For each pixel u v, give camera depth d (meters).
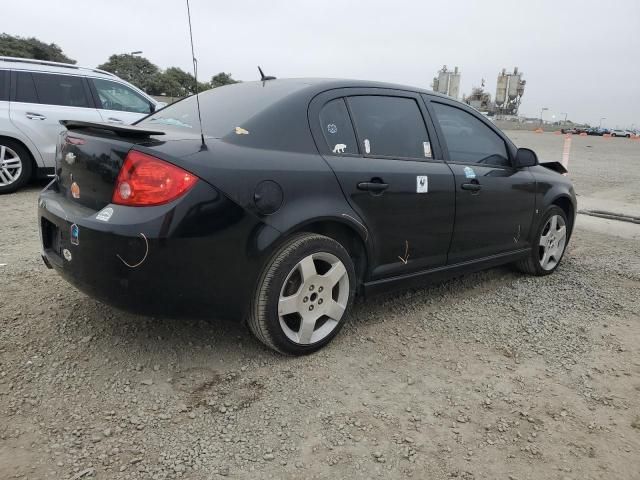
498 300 4.11
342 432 2.39
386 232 3.26
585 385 2.89
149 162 2.40
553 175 4.79
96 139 2.62
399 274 3.44
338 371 2.90
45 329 3.16
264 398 2.60
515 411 2.62
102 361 2.85
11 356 2.84
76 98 7.69
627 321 3.80
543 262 4.74
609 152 25.38
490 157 4.12
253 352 3.03
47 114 7.39
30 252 4.61
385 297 4.03
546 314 3.86
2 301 3.52
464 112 4.02
